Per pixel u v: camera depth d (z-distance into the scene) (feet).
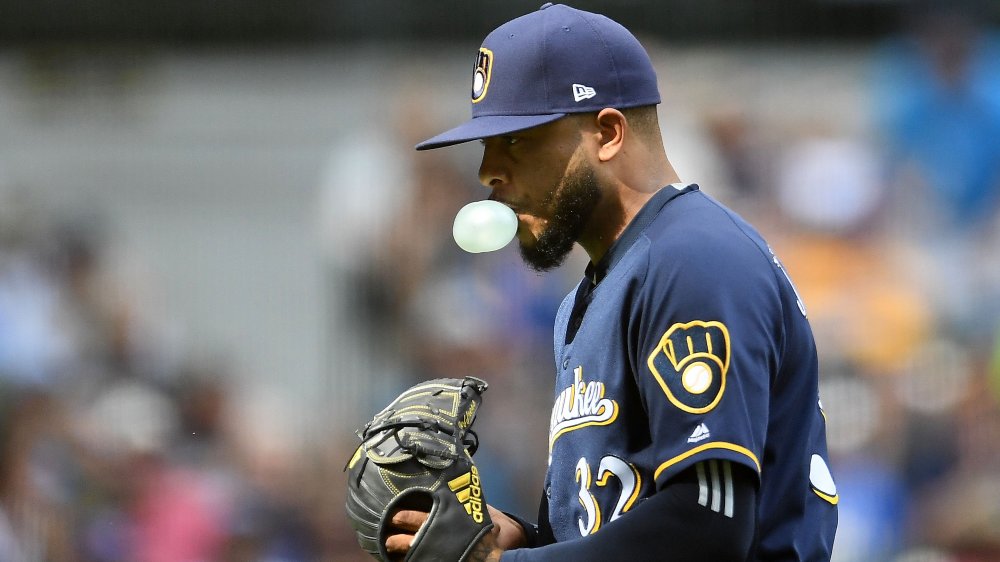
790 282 35.04
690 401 31.68
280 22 111.75
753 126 107.65
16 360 92.12
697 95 108.06
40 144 110.42
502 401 90.48
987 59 110.73
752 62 111.96
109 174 109.81
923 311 96.84
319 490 89.56
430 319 95.55
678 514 31.32
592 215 35.78
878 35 112.47
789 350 34.32
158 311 101.71
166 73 111.65
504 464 87.76
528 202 35.96
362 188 100.83
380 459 34.63
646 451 33.63
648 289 33.22
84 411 90.02
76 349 95.14
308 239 105.81
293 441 92.94
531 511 86.89
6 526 83.92
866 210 104.37
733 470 31.55
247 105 111.34
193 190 108.37
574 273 95.25
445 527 34.06
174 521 84.84
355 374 97.09
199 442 91.15
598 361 34.55
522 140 35.63
